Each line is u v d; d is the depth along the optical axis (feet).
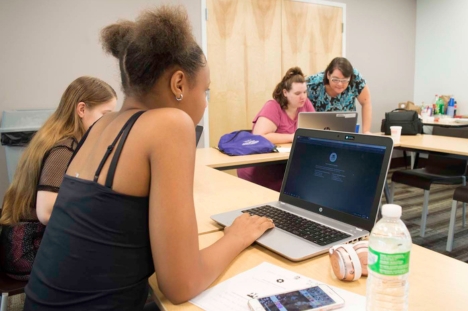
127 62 2.49
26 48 10.72
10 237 4.69
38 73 10.96
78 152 2.83
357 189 3.46
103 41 3.02
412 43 18.65
